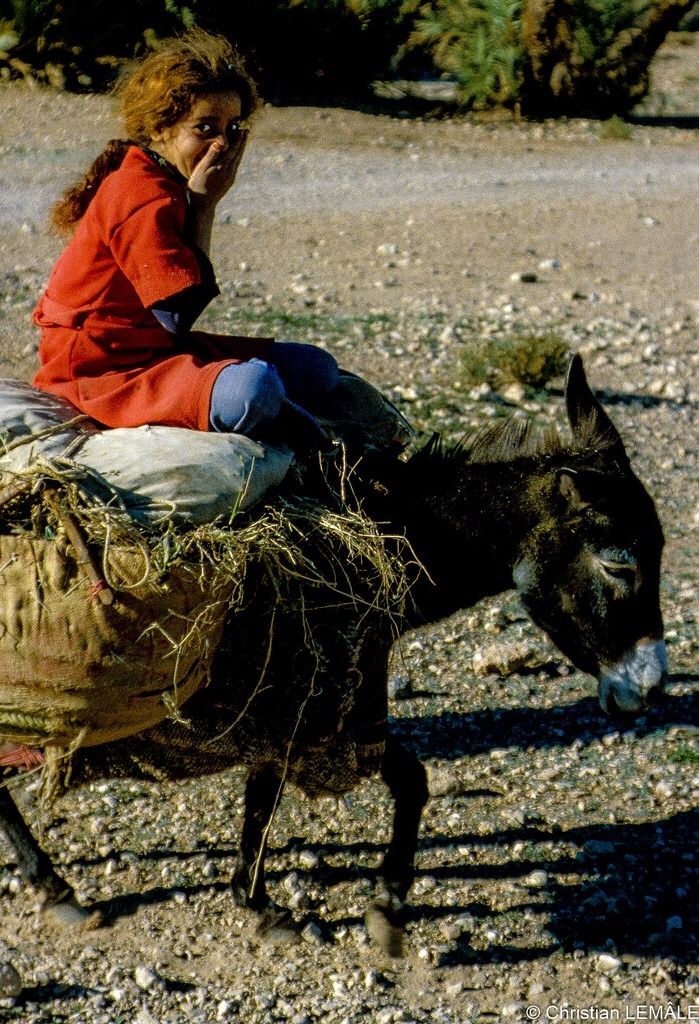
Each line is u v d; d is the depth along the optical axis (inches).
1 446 144.3
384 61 727.1
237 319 389.7
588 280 468.8
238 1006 163.6
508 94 721.0
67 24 649.6
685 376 382.9
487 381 358.3
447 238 505.7
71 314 147.9
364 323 399.5
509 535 163.8
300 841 194.5
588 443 167.5
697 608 264.4
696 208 578.6
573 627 164.7
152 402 146.7
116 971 168.4
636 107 772.6
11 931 175.6
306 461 155.6
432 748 219.0
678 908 183.2
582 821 201.5
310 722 157.0
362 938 175.8
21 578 135.4
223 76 145.0
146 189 142.6
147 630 136.1
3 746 149.9
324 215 522.3
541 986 168.4
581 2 709.9
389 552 159.5
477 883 187.2
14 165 534.3
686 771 214.4
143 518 138.3
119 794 202.7
